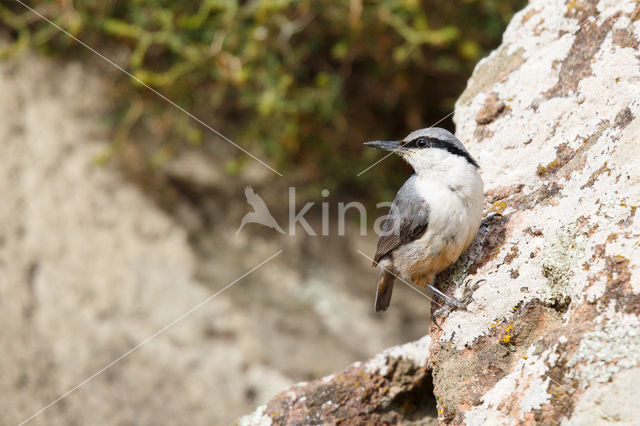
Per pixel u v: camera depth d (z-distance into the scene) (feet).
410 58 36.11
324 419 20.93
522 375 15.88
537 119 21.36
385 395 21.24
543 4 24.16
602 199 17.15
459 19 35.35
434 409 21.57
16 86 40.11
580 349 14.52
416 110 38.75
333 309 40.78
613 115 19.21
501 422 15.81
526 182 20.59
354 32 34.71
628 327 14.21
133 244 39.91
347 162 40.29
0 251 37.04
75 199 39.63
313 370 37.88
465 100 24.66
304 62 38.68
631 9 20.59
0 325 35.50
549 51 22.58
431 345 19.39
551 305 17.49
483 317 18.45
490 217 20.61
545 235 18.39
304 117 37.68
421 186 20.53
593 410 13.76
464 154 20.52
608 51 20.48
